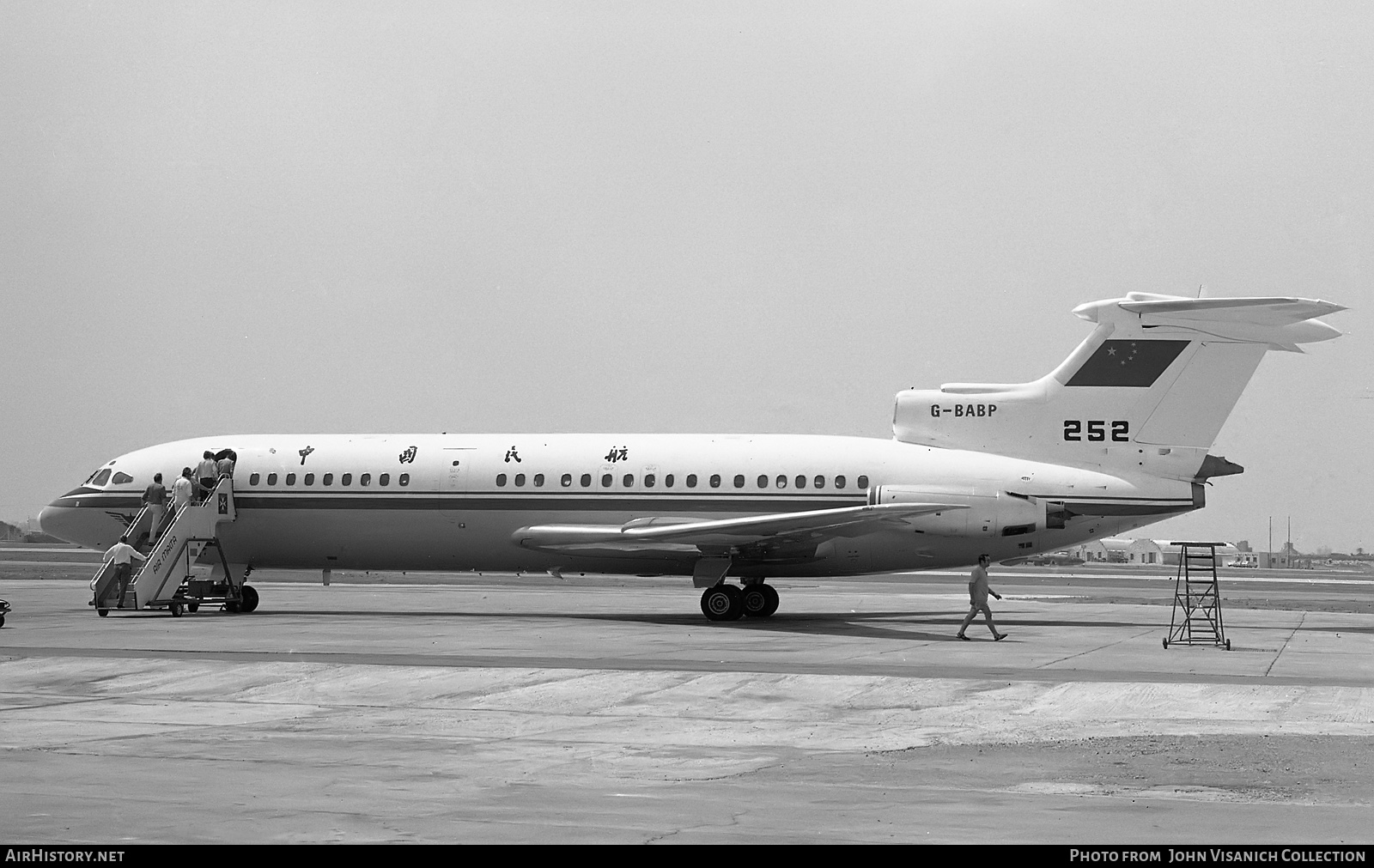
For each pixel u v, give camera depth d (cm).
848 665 3375
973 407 5200
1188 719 2555
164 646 3806
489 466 5369
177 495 5391
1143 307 4962
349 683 2967
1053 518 5012
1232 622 5694
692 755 2114
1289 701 2794
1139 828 1589
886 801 1742
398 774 1909
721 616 5162
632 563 5288
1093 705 2720
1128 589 9769
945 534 5044
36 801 1694
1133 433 5069
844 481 5128
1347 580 14600
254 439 5772
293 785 1819
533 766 1997
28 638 4091
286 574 12012
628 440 5378
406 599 7119
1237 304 4816
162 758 2034
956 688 2919
